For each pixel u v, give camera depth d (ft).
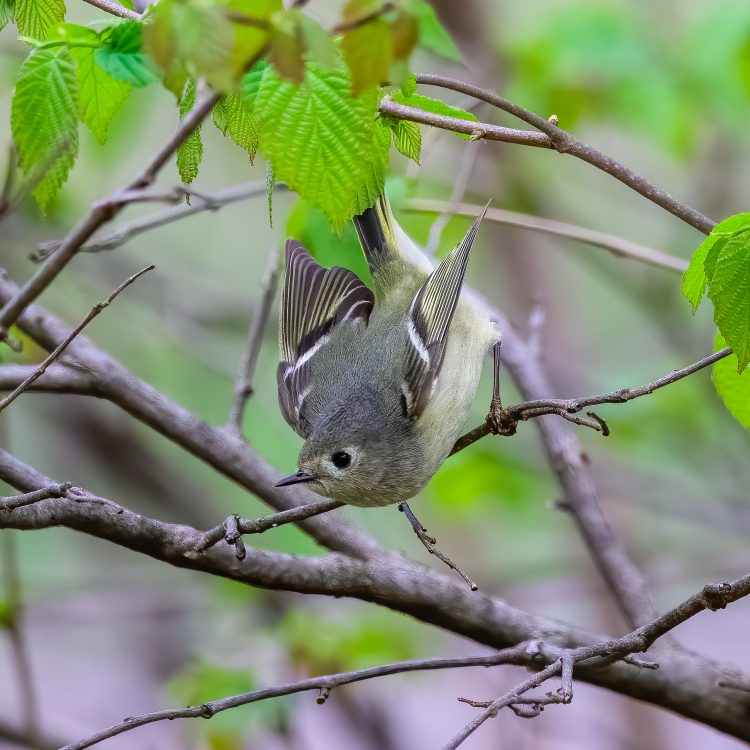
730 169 44.62
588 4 40.70
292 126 17.44
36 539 46.70
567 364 45.80
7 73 35.22
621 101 38.81
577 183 47.93
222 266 49.78
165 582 43.83
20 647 32.60
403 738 43.93
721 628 52.03
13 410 46.73
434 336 24.23
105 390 24.40
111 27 18.26
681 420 41.29
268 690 19.44
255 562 21.44
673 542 46.91
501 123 42.68
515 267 49.21
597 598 44.47
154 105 39.91
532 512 45.78
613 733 41.34
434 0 42.88
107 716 47.09
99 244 26.63
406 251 27.22
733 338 18.39
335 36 15.56
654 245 47.62
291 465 43.93
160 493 46.78
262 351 45.80
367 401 24.06
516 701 18.07
